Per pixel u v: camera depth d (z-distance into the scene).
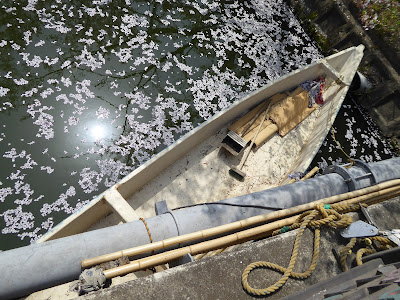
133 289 2.36
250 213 3.80
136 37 8.15
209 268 2.55
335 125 8.28
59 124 6.58
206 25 8.91
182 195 5.57
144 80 7.61
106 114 6.95
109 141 6.65
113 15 8.27
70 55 7.45
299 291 2.43
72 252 2.98
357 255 2.77
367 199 3.58
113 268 2.61
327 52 9.62
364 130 8.55
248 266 2.59
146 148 6.77
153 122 7.12
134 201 5.29
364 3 8.81
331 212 2.92
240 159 6.14
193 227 3.55
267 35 9.33
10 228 5.49
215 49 8.59
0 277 2.72
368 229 2.89
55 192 5.93
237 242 3.11
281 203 3.96
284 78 6.55
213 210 3.68
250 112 6.59
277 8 9.95
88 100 7.02
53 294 4.07
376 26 8.62
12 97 6.66
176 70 7.97
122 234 3.23
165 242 2.91
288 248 2.80
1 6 7.59
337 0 9.23
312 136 6.74
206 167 5.91
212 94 7.87
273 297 2.55
